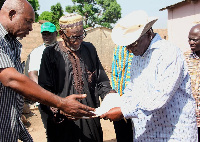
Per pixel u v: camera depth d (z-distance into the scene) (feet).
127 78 12.01
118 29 7.51
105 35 61.82
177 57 7.18
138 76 8.04
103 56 62.23
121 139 12.81
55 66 9.18
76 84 9.23
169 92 7.04
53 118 9.05
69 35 8.91
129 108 7.56
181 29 43.42
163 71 7.14
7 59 6.34
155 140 7.86
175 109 7.52
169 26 46.52
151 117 7.70
